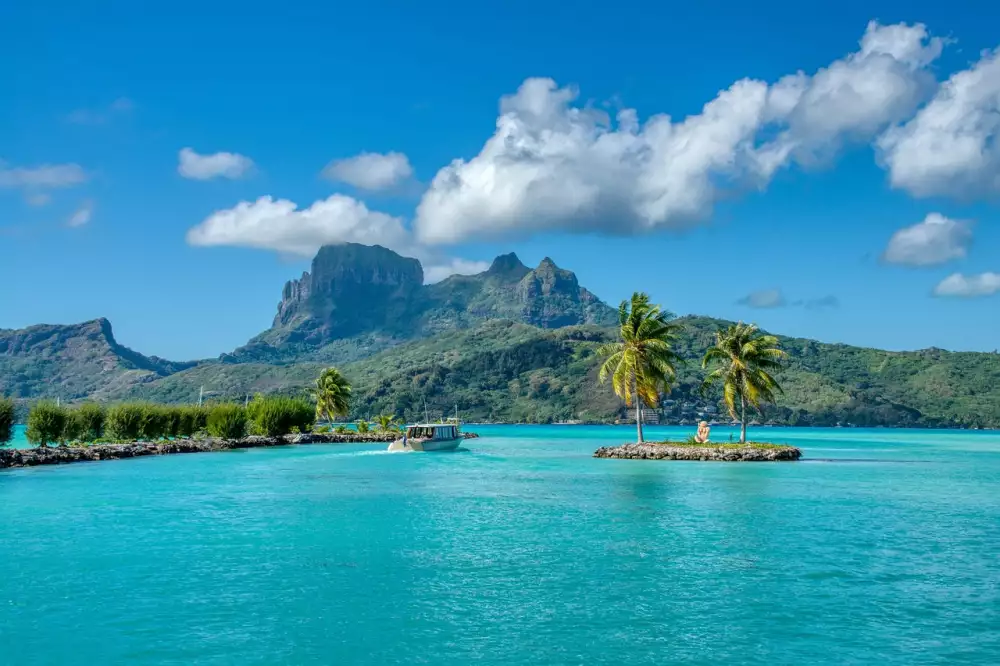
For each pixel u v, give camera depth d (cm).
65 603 2534
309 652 2089
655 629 2289
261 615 2416
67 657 2045
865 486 6231
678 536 3759
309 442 12825
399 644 2156
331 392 15888
